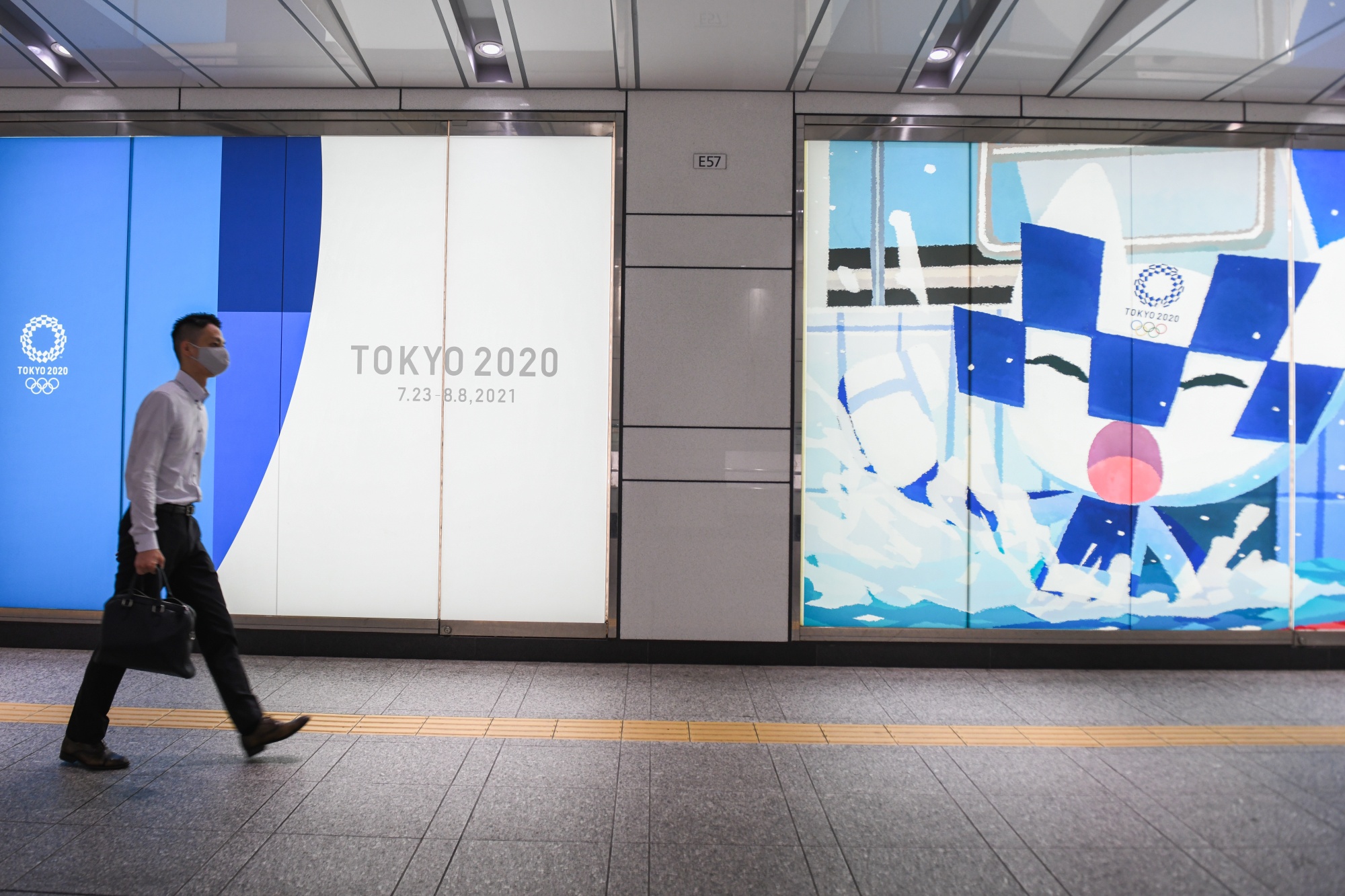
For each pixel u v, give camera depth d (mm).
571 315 4242
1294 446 4285
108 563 4293
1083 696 3766
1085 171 4262
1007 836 2412
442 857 2236
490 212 4242
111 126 4277
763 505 4191
